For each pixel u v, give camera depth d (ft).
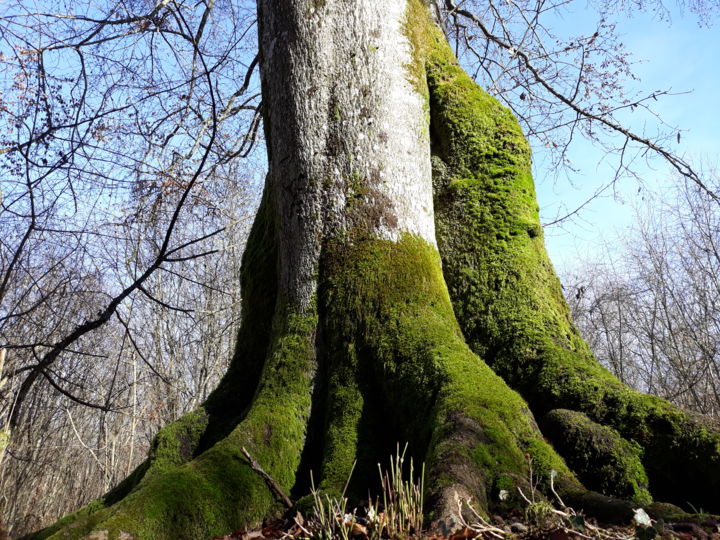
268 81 15.29
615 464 9.87
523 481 8.87
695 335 57.16
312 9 14.82
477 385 10.58
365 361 12.07
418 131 14.69
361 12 14.85
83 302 32.68
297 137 14.16
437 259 13.66
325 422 11.85
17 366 30.99
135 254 25.25
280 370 12.44
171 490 9.93
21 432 42.11
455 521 7.37
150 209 24.91
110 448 56.24
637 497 9.59
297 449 11.62
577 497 8.54
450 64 17.01
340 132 13.96
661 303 63.16
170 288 59.72
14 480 46.93
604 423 10.50
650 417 10.15
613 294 65.26
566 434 10.33
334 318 12.55
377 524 7.54
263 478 10.69
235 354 15.33
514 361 12.27
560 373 11.55
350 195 13.50
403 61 15.16
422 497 8.08
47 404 47.21
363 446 11.12
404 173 13.93
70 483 60.49
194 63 25.81
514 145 15.53
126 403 57.88
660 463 9.80
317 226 13.44
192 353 65.82
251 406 12.37
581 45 30.50
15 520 46.29
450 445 9.20
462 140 15.75
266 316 15.12
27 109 19.70
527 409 10.52
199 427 13.51
